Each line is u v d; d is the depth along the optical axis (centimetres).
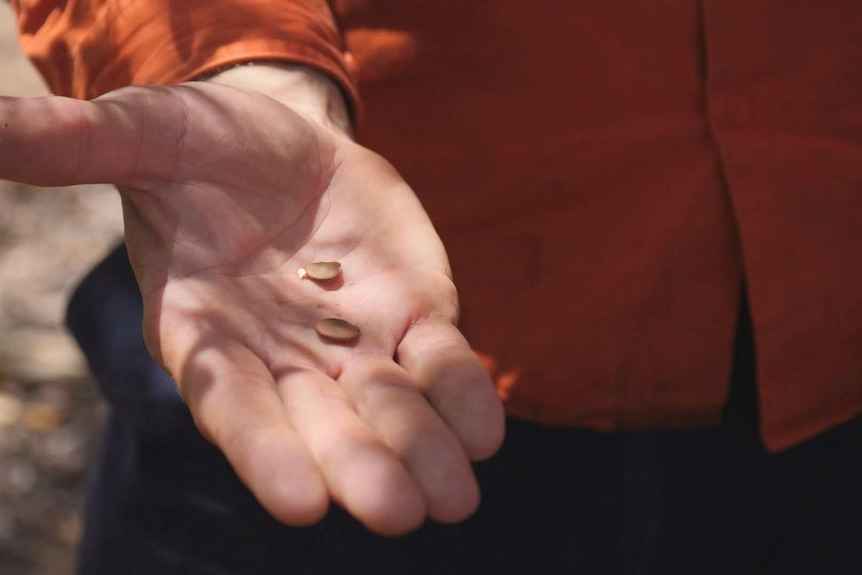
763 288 81
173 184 76
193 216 76
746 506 86
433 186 82
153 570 86
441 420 71
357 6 82
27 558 119
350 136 80
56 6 82
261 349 74
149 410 85
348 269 77
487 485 84
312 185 78
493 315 82
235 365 72
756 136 81
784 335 82
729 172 80
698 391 82
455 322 76
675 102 80
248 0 80
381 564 84
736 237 81
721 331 82
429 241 78
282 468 68
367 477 69
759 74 80
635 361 81
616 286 81
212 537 85
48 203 187
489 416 71
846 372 83
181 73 79
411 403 71
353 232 78
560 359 81
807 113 81
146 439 85
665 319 81
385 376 72
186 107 76
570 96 80
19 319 156
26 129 72
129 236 76
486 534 84
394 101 82
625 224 81
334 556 84
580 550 85
